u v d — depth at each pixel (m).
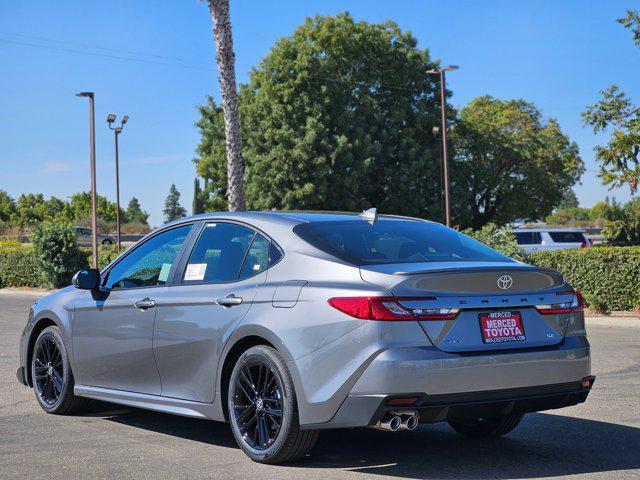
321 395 4.84
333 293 4.92
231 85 21.41
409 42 52.66
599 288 17.56
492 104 59.56
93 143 35.41
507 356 4.89
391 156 50.62
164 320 5.95
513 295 5.07
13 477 5.02
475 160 56.97
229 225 5.95
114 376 6.46
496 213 58.66
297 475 4.98
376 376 4.65
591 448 5.71
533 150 55.66
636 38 20.70
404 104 51.28
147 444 5.93
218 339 5.50
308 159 47.38
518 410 5.08
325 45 49.72
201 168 56.31
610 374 9.24
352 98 50.16
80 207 104.94
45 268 30.80
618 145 20.19
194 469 5.16
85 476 5.03
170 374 5.93
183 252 6.15
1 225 69.62
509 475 4.98
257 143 49.12
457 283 4.89
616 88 20.66
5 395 8.14
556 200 57.84
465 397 4.79
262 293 5.31
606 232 27.34
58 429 6.50
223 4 21.20
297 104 47.62
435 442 5.95
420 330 4.75
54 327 7.12
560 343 5.20
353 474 5.00
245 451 5.34
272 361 5.11
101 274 6.85
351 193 48.97
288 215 5.81
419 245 5.54
